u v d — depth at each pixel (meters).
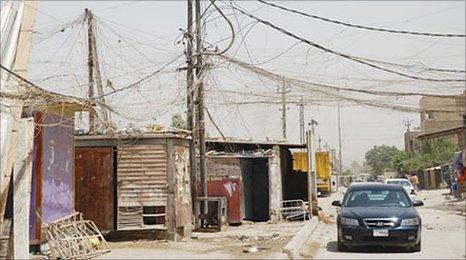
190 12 22.53
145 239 20.03
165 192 20.05
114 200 20.31
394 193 18.81
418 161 85.75
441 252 16.95
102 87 27.28
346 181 108.69
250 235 21.67
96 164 20.42
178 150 20.59
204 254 16.50
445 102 23.16
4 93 13.95
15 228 14.20
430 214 31.73
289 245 17.58
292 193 34.09
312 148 32.12
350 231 16.97
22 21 15.84
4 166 14.25
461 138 41.38
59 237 15.68
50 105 16.23
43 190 16.53
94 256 16.16
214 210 23.34
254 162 29.50
